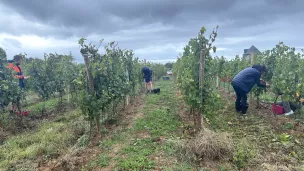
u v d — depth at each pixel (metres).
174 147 4.62
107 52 6.13
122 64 8.17
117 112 7.91
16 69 8.69
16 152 4.80
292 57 6.45
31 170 4.11
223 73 10.97
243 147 4.38
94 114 5.29
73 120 7.07
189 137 5.16
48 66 9.23
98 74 5.59
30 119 7.57
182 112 7.53
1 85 6.43
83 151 4.72
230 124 6.07
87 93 5.23
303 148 4.41
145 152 4.48
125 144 5.00
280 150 4.35
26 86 9.16
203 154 4.16
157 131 5.68
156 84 17.27
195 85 5.32
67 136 5.53
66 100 10.76
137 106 8.96
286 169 3.56
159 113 7.32
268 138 4.97
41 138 5.48
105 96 5.53
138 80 12.05
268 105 8.11
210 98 5.22
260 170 3.65
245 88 6.57
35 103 10.51
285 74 6.20
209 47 5.15
